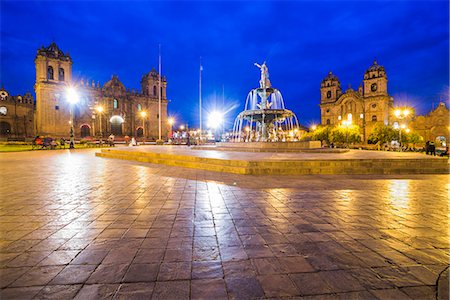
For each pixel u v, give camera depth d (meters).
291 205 5.38
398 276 2.71
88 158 17.22
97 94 61.59
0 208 5.09
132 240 3.57
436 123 65.88
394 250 3.33
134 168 11.57
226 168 10.27
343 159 10.45
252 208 5.15
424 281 2.62
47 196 6.10
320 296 2.38
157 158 14.26
